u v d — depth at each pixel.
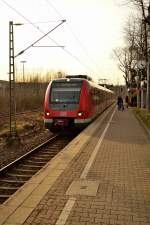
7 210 6.74
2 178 11.30
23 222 6.19
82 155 12.22
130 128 21.62
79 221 6.25
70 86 21.39
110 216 6.50
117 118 29.83
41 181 8.76
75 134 22.19
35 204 7.08
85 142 15.29
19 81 69.81
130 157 11.94
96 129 20.44
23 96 54.75
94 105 25.16
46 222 6.21
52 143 18.55
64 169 10.05
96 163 10.91
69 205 7.03
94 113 25.27
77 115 20.69
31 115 39.22
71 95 21.09
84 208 6.88
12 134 21.20
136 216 6.52
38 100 59.94
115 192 7.91
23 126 26.88
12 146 17.95
